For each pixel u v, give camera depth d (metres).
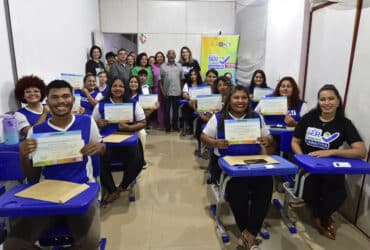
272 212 2.48
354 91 2.38
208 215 2.42
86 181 1.57
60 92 1.52
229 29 6.82
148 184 3.05
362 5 2.29
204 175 3.30
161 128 5.82
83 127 1.63
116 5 6.53
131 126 2.65
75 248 1.44
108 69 5.32
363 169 1.80
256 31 5.54
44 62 3.02
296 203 2.62
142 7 6.59
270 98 3.08
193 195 2.79
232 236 2.12
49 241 1.43
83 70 4.84
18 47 2.39
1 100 2.12
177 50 6.82
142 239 2.08
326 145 2.18
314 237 2.13
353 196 2.33
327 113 2.19
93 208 1.49
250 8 5.77
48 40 3.15
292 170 1.69
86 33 5.14
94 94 3.76
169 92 5.36
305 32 3.58
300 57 3.68
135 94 4.07
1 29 2.13
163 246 2.00
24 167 1.48
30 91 2.23
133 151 2.58
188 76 5.11
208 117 3.49
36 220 1.38
